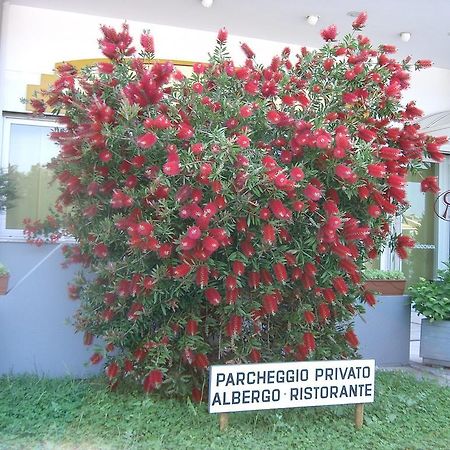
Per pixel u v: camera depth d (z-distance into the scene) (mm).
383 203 3709
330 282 3848
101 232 3754
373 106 4066
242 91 3854
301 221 3672
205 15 5980
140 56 4215
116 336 3791
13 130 5918
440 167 8219
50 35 5922
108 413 3678
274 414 3789
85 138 3543
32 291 4691
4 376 4527
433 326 5801
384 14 5926
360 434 3607
